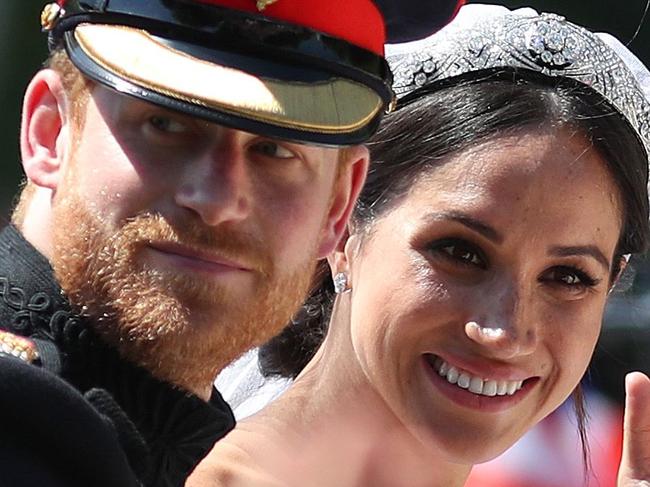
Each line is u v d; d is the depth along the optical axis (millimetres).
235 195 5652
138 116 5703
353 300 7930
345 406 7973
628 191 7824
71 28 5965
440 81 7738
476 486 11883
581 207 7586
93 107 5770
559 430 12188
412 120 7723
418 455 7969
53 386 5227
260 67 5910
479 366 7609
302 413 8047
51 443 5203
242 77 5852
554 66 7715
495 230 7527
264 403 8984
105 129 5715
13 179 21672
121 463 5371
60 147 5918
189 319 5582
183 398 5824
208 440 6102
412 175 7699
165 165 5648
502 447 7836
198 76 5762
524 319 7586
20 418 5148
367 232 7852
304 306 8680
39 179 5926
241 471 7773
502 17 7926
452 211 7570
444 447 7746
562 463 12102
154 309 5547
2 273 5805
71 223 5688
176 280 5566
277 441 7953
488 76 7738
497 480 11852
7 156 22016
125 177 5637
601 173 7672
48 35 6277
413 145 7695
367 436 7961
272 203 5816
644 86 8359
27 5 23703
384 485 7961
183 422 5879
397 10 7117
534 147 7562
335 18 6172
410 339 7699
